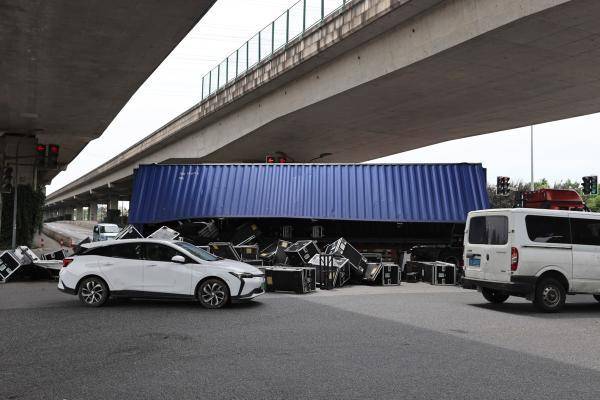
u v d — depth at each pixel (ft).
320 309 36.73
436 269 55.93
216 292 36.17
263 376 19.77
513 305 41.09
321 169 63.05
